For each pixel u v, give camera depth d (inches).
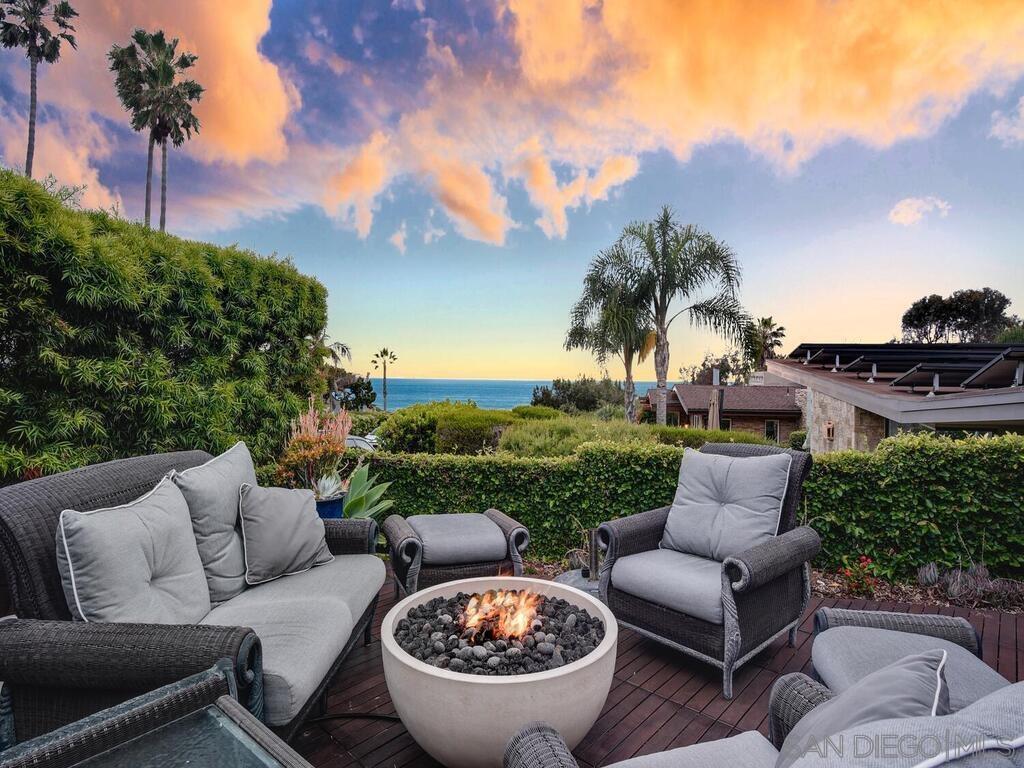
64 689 59.0
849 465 158.7
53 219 114.7
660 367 521.7
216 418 159.8
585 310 532.7
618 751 80.7
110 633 58.4
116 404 132.9
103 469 84.7
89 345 128.6
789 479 114.7
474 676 65.9
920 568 153.9
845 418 347.9
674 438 393.4
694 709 91.9
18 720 59.8
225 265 170.7
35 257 112.7
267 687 66.2
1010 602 139.0
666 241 510.3
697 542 115.6
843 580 157.6
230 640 58.2
